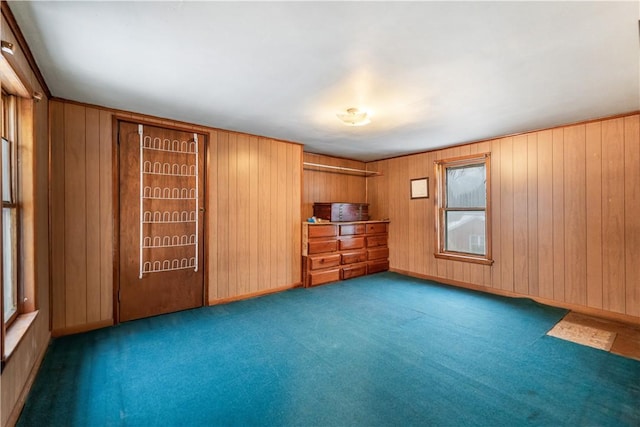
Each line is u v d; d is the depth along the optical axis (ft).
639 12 5.04
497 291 13.64
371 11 5.06
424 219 16.55
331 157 18.06
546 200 12.17
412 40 5.93
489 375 7.08
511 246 13.16
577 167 11.40
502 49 6.24
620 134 10.48
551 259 12.08
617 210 10.59
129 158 10.39
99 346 8.45
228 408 5.90
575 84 7.92
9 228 6.50
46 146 8.52
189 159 11.60
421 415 5.73
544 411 5.84
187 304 11.55
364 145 15.19
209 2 4.84
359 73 7.34
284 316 10.84
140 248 10.61
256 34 5.76
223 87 8.22
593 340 8.95
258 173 13.44
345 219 16.56
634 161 10.23
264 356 7.94
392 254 18.26
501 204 13.44
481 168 14.42
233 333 9.37
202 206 11.93
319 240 15.25
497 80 7.69
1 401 4.84
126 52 6.44
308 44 6.09
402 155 17.58
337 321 10.37
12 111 6.64
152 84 8.05
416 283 15.49
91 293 9.67
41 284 7.78
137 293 10.55
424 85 8.00
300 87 8.18
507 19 5.26
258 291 13.39
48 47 6.23
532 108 9.75
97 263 9.78
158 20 5.33
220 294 12.32
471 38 5.84
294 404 6.03
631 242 10.32
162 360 7.70
